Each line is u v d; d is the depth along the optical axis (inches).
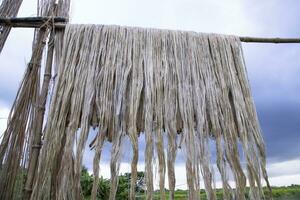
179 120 85.7
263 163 83.1
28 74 90.2
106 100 83.7
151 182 73.5
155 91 87.7
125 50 95.0
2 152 80.2
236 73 98.7
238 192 76.1
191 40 101.6
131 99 84.7
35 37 95.8
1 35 91.5
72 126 79.3
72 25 97.7
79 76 87.8
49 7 101.1
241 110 89.8
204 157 78.8
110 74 89.0
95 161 74.7
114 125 80.6
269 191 79.7
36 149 80.0
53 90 86.1
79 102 83.4
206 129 83.5
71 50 92.7
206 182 75.1
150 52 95.8
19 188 78.9
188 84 91.2
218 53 100.3
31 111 86.7
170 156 77.5
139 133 85.9
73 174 75.2
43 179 72.7
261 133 87.9
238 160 80.4
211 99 89.3
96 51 93.4
